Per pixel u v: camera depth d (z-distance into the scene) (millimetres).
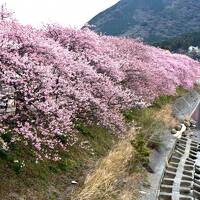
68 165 15031
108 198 13648
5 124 12227
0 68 11391
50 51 14062
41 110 11961
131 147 19781
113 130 18500
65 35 19266
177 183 20797
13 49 12461
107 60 20953
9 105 12609
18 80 11359
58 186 13547
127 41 30766
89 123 18172
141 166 19906
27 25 15891
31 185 12523
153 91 29344
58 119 12734
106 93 18578
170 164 24156
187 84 47188
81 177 14844
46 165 14039
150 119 26641
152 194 17516
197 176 23891
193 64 54750
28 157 13445
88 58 19672
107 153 18125
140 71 25734
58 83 14297
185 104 49344
